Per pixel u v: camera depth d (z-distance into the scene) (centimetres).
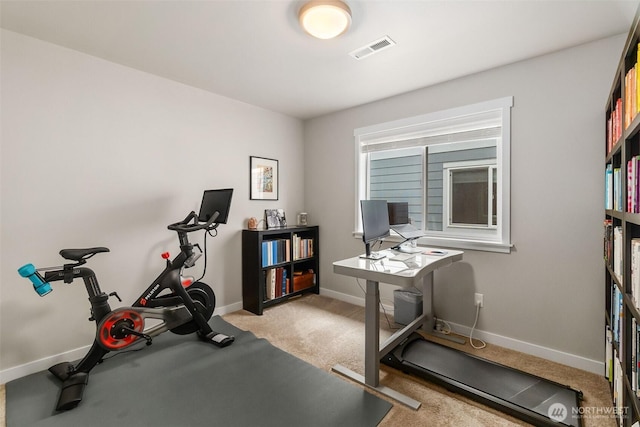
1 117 202
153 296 245
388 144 335
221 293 330
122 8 180
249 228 350
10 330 207
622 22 190
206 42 219
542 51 228
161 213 281
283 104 353
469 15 185
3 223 204
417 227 334
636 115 112
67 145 228
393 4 175
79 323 236
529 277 243
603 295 214
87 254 204
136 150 264
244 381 203
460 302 279
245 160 349
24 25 197
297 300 375
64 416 170
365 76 274
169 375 210
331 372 217
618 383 158
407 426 165
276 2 175
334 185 383
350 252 369
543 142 234
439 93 289
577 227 222
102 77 244
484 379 198
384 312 337
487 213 288
